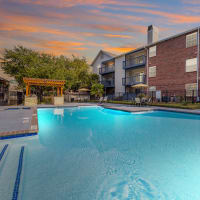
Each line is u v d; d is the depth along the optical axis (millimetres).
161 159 3166
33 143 4180
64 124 7070
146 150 3709
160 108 11477
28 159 3100
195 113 8703
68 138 4734
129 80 25297
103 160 3104
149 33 21625
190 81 15539
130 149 3777
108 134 5262
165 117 9023
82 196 1979
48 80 16078
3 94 16641
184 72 16156
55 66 21047
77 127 6414
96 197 1964
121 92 26516
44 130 5844
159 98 18375
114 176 2479
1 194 1970
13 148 3754
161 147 3922
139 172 2613
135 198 1953
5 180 2291
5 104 16531
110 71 29141
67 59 31281
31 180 2312
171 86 17516
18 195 1957
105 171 2637
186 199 1936
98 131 5711
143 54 23297
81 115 10203
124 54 25594
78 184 2236
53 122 7590
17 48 20203
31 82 15422
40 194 1991
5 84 19484
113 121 7844
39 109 12914
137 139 4656
